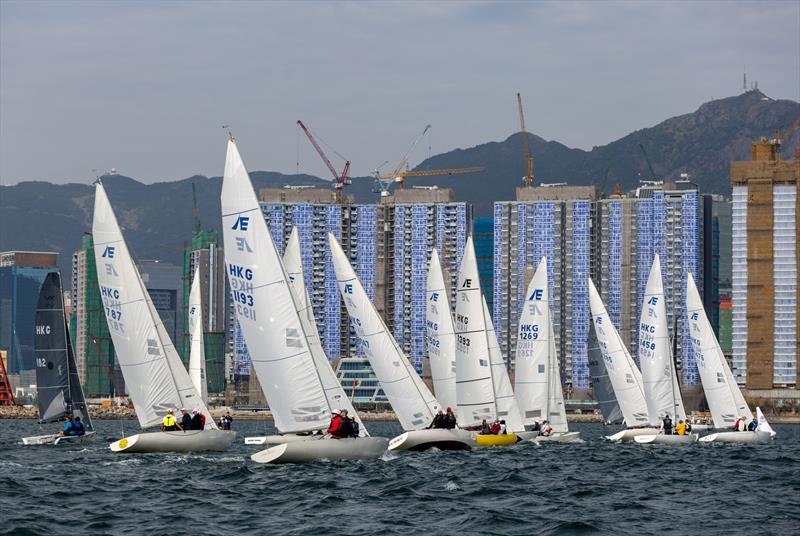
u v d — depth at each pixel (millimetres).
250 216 125875
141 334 151125
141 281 152000
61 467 132750
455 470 135125
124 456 145250
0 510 97688
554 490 118625
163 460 139125
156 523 92062
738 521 98062
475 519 95500
